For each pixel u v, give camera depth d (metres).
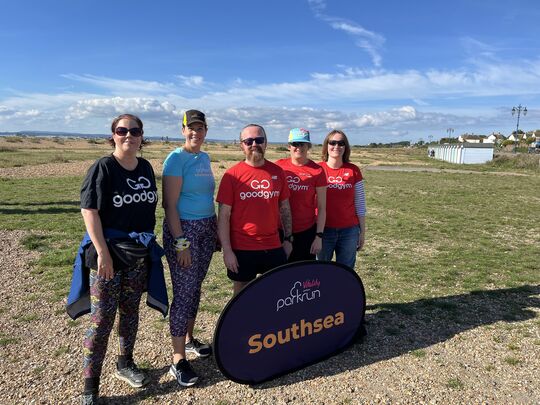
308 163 3.92
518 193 19.70
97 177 2.86
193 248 3.39
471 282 6.17
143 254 3.00
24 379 3.41
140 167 3.11
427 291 5.76
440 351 3.93
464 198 17.44
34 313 4.79
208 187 3.46
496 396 3.20
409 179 27.20
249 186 3.43
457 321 4.66
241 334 3.28
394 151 111.12
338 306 3.85
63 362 3.69
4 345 4.00
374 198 17.22
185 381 3.29
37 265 6.68
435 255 8.00
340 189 4.11
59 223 10.27
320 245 3.92
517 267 7.07
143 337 4.20
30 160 33.09
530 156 44.81
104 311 2.99
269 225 3.51
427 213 13.40
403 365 3.67
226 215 3.49
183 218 3.37
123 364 3.42
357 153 87.44
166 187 3.27
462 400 3.15
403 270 6.86
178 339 3.38
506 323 4.62
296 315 3.57
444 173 33.72
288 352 3.55
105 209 2.93
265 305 3.39
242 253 3.53
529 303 5.28
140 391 3.27
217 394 3.24
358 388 3.31
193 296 3.47
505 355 3.86
